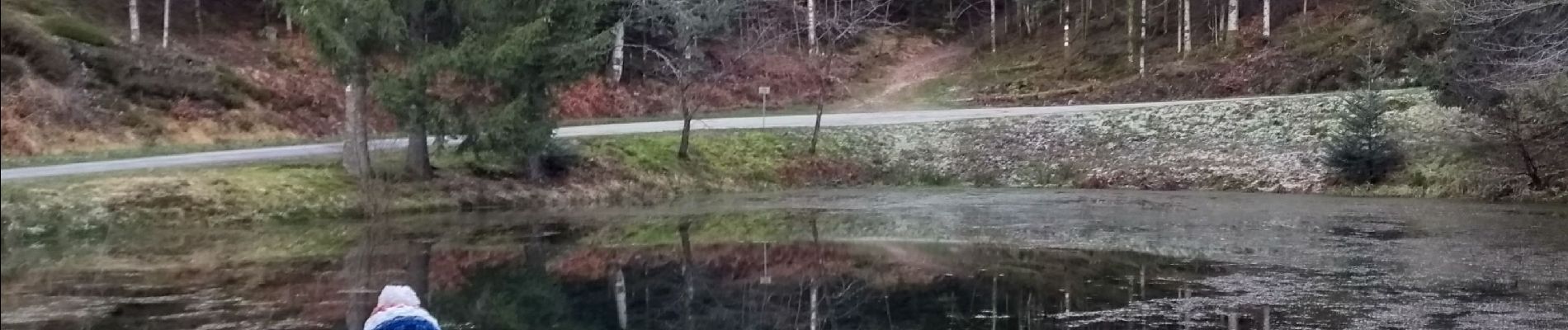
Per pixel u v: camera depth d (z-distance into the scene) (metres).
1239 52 40.78
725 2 38.50
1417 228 19.52
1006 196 27.92
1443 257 15.63
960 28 55.44
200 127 26.55
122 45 27.31
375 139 24.42
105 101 23.78
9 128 15.65
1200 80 39.25
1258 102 32.28
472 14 21.67
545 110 23.48
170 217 18.14
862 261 16.58
